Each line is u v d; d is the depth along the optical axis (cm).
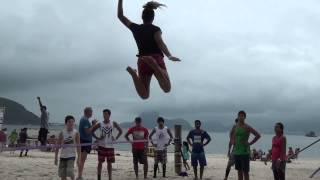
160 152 1380
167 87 465
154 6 488
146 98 483
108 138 1164
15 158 1809
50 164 1594
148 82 481
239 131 1084
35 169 1448
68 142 979
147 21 487
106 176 1377
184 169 1706
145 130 1330
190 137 1367
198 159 1352
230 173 1616
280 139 1095
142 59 460
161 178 1370
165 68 477
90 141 1141
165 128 1386
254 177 1559
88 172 1455
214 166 1911
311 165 2586
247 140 1086
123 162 1925
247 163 1081
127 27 494
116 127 1193
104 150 1168
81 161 1123
